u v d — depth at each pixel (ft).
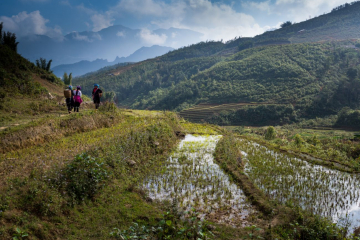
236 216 23.88
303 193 29.37
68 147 33.45
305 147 64.49
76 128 43.27
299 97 337.93
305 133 203.21
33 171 24.26
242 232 21.03
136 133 42.88
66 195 22.89
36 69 112.47
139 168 34.53
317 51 499.10
